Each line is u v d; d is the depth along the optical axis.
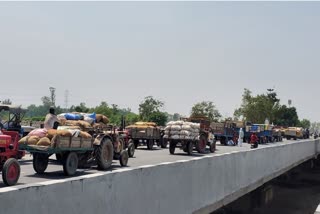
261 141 48.69
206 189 11.72
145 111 62.59
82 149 14.12
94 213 6.42
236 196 14.77
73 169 13.79
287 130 69.50
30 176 13.23
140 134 27.78
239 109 95.38
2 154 11.14
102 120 17.42
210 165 12.07
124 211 7.32
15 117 18.48
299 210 23.45
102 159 15.13
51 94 64.50
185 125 24.53
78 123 15.34
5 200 4.83
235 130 40.75
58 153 13.33
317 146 43.34
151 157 21.66
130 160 19.62
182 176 10.02
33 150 12.72
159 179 8.76
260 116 92.31
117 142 16.70
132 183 7.62
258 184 18.19
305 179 36.28
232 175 14.30
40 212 5.33
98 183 6.54
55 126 14.24
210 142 27.34
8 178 10.73
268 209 22.94
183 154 24.91
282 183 30.36
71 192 5.90
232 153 14.31
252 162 17.16
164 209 9.00
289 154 26.83
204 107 75.00
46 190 5.44
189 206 10.45
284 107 122.75
